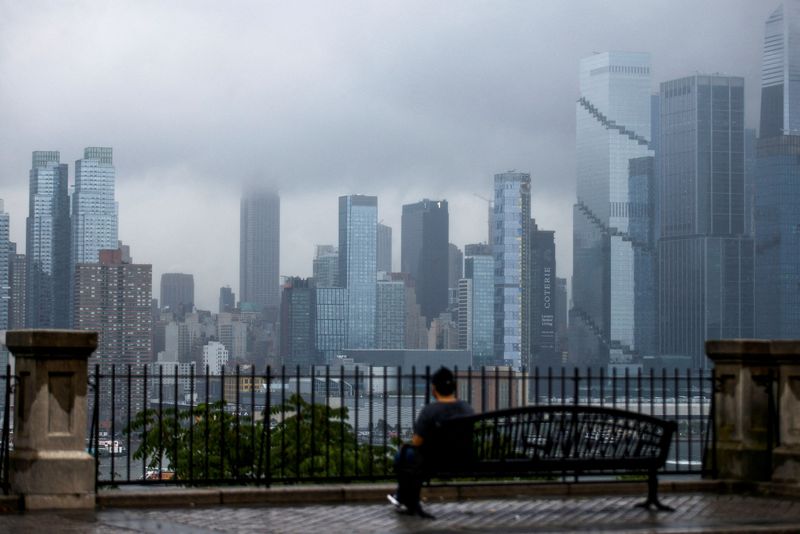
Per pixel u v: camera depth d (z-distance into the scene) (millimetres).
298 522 12289
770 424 15234
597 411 13281
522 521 12484
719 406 15922
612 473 15352
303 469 19062
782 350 15180
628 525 12195
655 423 13484
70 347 13242
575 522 12445
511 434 13211
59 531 11508
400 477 12930
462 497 14539
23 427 13312
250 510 13195
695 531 11688
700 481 15422
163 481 14398
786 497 14734
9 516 12531
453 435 12883
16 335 13289
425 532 11656
